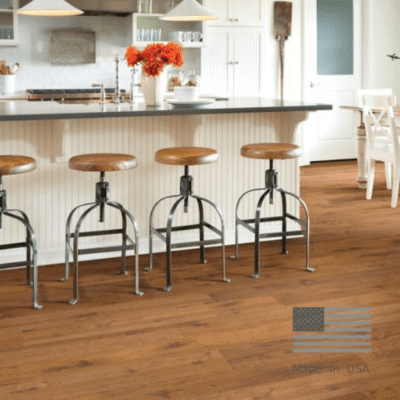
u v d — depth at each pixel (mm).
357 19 8289
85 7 6625
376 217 5344
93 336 3018
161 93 4254
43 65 7078
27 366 2711
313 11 7965
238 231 4582
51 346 2908
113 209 4207
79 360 2770
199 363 2740
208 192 4438
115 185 4184
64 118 3566
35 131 3936
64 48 7070
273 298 3510
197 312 3312
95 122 4059
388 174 6438
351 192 6355
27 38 6973
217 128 4363
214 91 7348
